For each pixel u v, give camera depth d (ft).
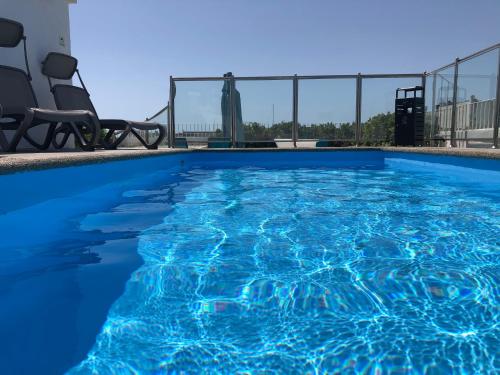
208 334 3.61
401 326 3.72
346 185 13.35
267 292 4.49
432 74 23.90
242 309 4.09
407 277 4.90
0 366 3.12
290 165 21.66
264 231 7.18
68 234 7.02
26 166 7.87
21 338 3.54
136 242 6.49
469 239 6.58
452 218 8.18
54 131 16.63
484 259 5.57
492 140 18.06
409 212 8.80
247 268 5.25
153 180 14.94
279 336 3.57
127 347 3.40
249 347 3.41
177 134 25.93
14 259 5.66
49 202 8.73
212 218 8.29
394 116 24.80
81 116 15.21
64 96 18.83
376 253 5.85
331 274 5.02
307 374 3.05
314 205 9.71
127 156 13.30
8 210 7.29
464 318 3.87
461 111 20.75
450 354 3.28
